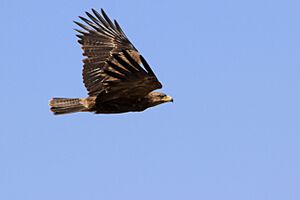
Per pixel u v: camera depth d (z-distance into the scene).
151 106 17.72
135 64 15.46
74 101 17.62
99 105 17.28
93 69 18.48
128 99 17.02
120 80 15.93
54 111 17.61
